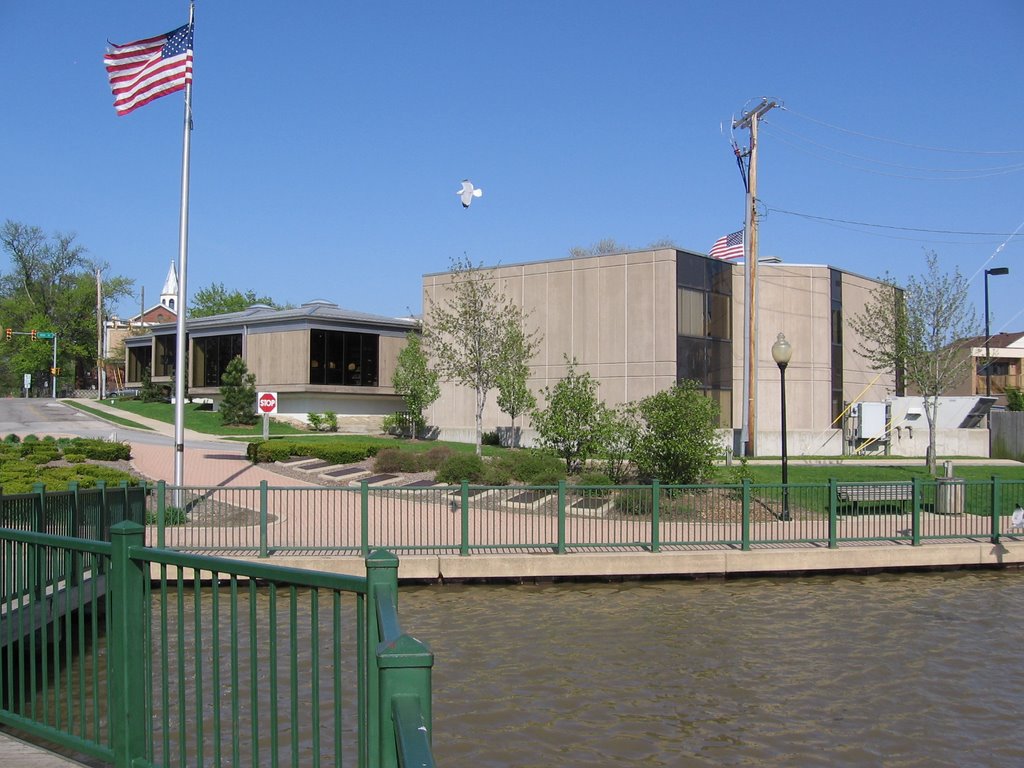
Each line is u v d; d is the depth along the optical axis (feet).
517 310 115.14
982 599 50.24
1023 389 188.75
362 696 13.19
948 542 59.72
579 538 57.67
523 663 37.06
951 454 119.14
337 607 13.48
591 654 38.50
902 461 107.96
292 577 13.98
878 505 63.67
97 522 47.37
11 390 330.75
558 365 119.14
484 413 126.41
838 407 130.93
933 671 36.47
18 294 289.33
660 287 111.14
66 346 284.00
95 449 92.48
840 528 61.05
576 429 81.92
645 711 31.60
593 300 116.47
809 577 56.24
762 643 40.52
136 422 146.30
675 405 73.00
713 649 39.45
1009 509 71.00
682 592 51.55
